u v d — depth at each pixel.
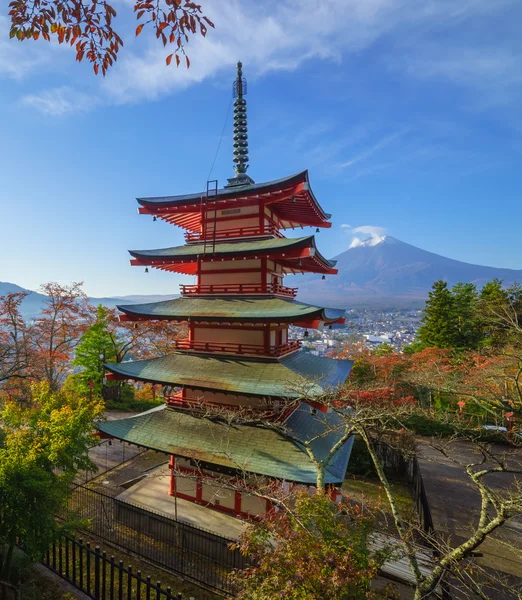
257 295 18.34
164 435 17.27
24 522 9.30
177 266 21.80
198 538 13.91
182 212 20.66
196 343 19.11
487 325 38.88
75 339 38.16
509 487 21.02
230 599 9.89
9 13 5.25
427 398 31.95
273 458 14.79
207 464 15.67
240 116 22.73
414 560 8.56
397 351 54.28
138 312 18.72
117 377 18.08
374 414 12.48
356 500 19.66
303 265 20.70
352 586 6.86
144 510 15.30
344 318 21.25
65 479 11.16
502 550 15.29
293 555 7.29
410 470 21.41
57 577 11.07
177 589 12.35
